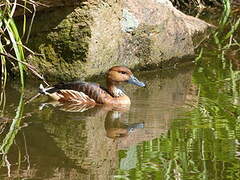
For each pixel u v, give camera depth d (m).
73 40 11.15
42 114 9.41
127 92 10.73
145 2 12.17
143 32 11.93
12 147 8.02
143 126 8.88
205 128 8.73
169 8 12.53
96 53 11.21
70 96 10.23
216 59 12.73
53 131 8.64
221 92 10.53
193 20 13.80
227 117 9.20
